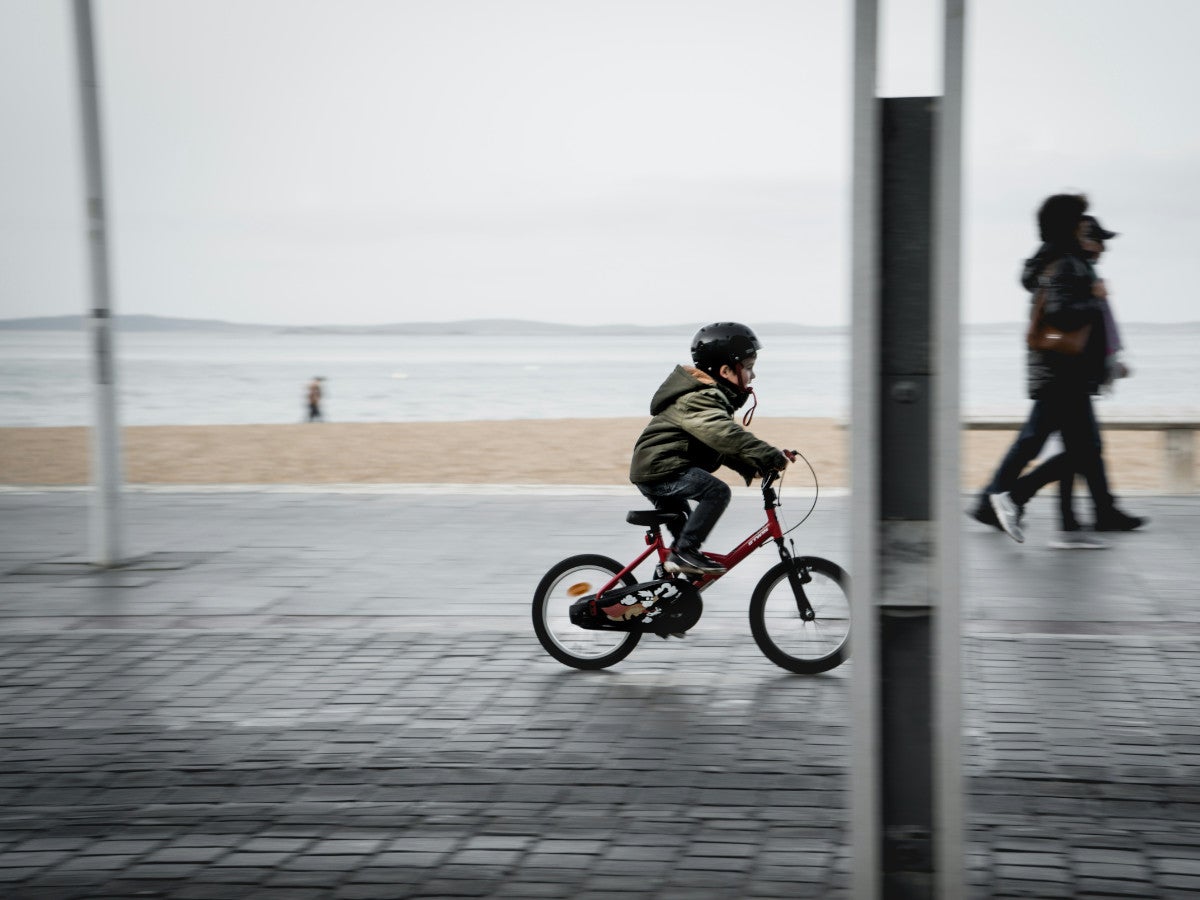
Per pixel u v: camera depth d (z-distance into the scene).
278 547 11.37
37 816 5.51
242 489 14.73
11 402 76.00
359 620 8.78
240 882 4.82
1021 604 8.89
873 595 3.83
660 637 7.55
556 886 4.75
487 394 83.50
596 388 93.56
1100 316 10.73
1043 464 10.97
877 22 3.65
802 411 51.78
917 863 3.92
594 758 6.11
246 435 26.78
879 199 3.72
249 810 5.54
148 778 5.93
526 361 180.25
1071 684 7.06
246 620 8.83
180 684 7.35
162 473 19.64
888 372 3.78
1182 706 6.69
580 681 7.34
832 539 11.31
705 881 4.78
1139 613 8.61
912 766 3.90
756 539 7.36
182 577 10.20
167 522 12.67
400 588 9.73
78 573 10.38
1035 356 10.78
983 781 5.71
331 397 80.94
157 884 4.82
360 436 26.20
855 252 3.71
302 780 5.88
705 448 7.38
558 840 5.18
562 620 7.60
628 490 14.29
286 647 8.09
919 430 3.78
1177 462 13.65
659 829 5.27
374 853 5.07
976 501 11.21
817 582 7.41
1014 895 4.60
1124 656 7.57
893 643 3.88
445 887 4.75
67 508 13.72
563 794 5.68
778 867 4.89
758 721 6.61
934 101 3.69
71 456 23.56
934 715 3.87
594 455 21.62
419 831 5.29
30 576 10.28
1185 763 5.91
